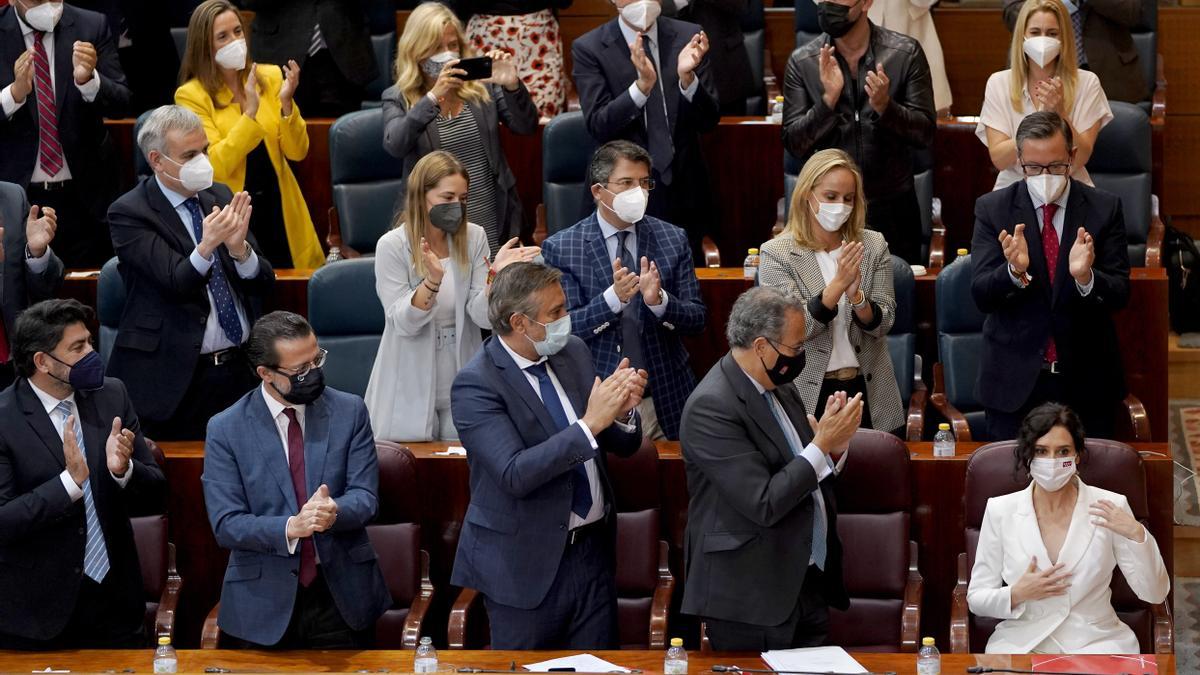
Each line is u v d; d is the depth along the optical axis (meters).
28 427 16.53
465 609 17.42
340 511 15.91
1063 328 19.09
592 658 15.06
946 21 29.28
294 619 16.19
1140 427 20.12
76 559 16.58
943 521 18.44
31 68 23.70
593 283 19.53
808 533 14.91
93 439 16.81
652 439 19.70
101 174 25.12
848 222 19.48
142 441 17.31
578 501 15.81
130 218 19.72
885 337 19.66
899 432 20.92
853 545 17.56
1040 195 18.97
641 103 22.70
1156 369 21.61
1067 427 16.38
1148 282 21.47
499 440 15.34
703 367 22.61
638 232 19.73
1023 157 19.05
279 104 24.53
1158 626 16.48
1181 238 27.39
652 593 18.09
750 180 26.39
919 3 28.02
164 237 19.77
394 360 19.70
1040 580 16.14
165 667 15.27
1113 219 19.19
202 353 20.22
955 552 18.44
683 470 18.58
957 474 18.36
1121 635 16.53
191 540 18.94
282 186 24.55
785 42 29.70
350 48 27.56
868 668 14.69
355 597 16.22
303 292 22.73
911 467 18.22
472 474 16.03
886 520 17.56
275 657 15.65
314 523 15.50
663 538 18.72
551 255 19.72
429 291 19.02
